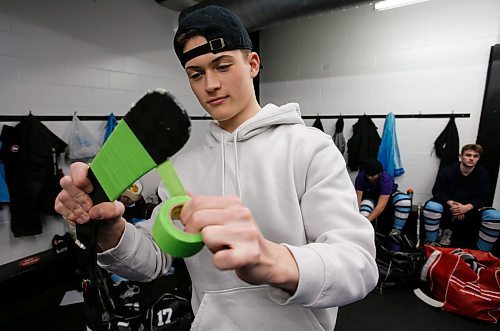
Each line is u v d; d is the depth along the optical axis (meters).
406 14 2.86
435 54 2.79
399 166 3.01
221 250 0.27
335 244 0.40
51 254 2.16
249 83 0.55
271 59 3.68
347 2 2.06
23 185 1.95
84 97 2.40
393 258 2.11
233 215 0.28
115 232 0.51
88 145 2.30
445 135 2.79
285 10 2.21
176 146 0.31
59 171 2.15
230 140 0.59
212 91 0.50
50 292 2.08
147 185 2.83
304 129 0.56
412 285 2.12
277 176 0.51
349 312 1.88
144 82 2.86
